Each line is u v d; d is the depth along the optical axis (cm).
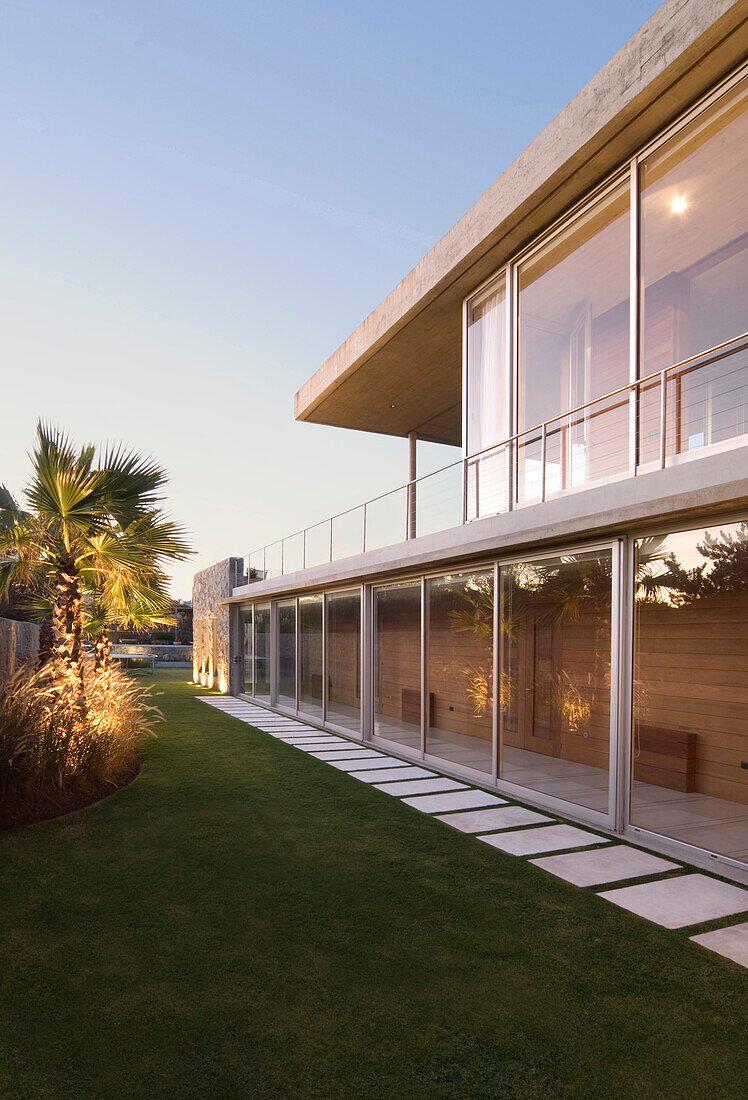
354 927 376
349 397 1316
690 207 614
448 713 847
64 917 385
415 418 1449
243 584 2059
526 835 561
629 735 570
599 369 754
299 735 1162
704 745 563
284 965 330
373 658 1088
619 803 567
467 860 494
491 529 735
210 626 2336
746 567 491
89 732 711
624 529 567
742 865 467
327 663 1273
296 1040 267
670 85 541
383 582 1060
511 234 752
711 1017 288
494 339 838
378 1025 278
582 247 698
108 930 368
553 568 672
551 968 330
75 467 745
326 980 316
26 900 409
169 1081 240
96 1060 252
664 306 698
